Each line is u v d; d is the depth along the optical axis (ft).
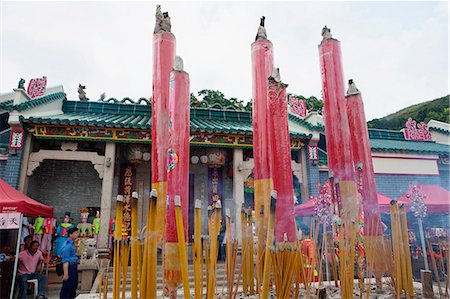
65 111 52.42
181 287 19.01
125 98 54.54
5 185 33.83
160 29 17.61
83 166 51.72
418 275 28.96
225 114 56.54
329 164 18.79
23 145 41.32
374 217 18.79
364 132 20.31
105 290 16.11
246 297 17.26
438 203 32.12
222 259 42.14
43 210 34.55
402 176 50.80
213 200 49.52
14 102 42.14
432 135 61.11
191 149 48.91
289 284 12.96
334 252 21.62
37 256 32.89
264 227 14.69
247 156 48.60
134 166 49.37
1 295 32.19
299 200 46.75
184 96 15.89
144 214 47.98
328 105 19.17
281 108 15.99
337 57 19.70
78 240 40.88
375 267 18.84
